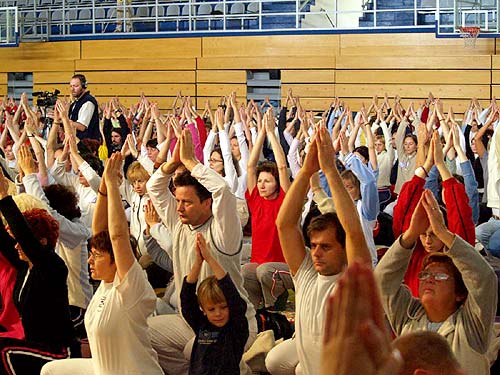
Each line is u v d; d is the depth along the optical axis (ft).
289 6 63.21
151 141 30.09
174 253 16.34
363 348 4.05
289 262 13.34
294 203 12.91
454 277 11.50
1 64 65.57
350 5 61.77
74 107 37.55
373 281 4.15
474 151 34.12
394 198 34.32
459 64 56.90
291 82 59.93
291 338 17.21
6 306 16.43
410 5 60.59
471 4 57.52
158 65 62.49
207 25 64.64
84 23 66.08
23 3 68.08
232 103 34.68
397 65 57.98
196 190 15.75
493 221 26.21
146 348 14.37
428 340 6.56
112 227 13.99
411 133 35.35
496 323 16.52
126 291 14.02
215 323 14.75
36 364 15.34
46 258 15.10
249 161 22.25
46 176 24.56
